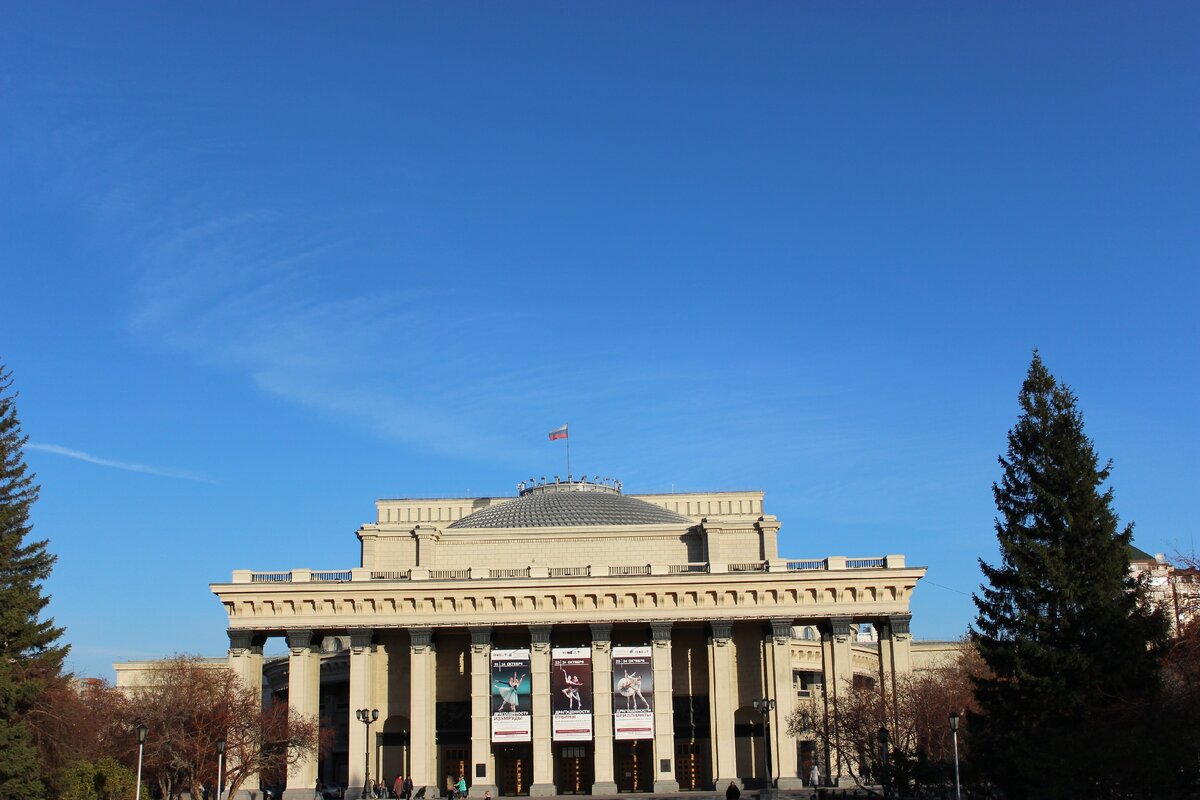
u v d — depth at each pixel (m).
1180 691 63.03
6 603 74.56
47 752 75.19
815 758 112.75
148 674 133.88
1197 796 57.88
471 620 111.38
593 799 101.25
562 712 107.75
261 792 105.06
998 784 66.12
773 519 120.94
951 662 145.25
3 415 81.12
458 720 116.62
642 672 108.19
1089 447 70.44
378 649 117.50
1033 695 66.81
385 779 115.25
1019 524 71.19
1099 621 65.88
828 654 115.12
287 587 110.50
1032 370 72.81
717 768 108.31
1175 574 72.38
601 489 145.00
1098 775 59.06
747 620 111.44
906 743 90.94
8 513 77.88
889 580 110.00
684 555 122.38
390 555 121.38
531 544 123.12
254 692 103.38
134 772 91.62
